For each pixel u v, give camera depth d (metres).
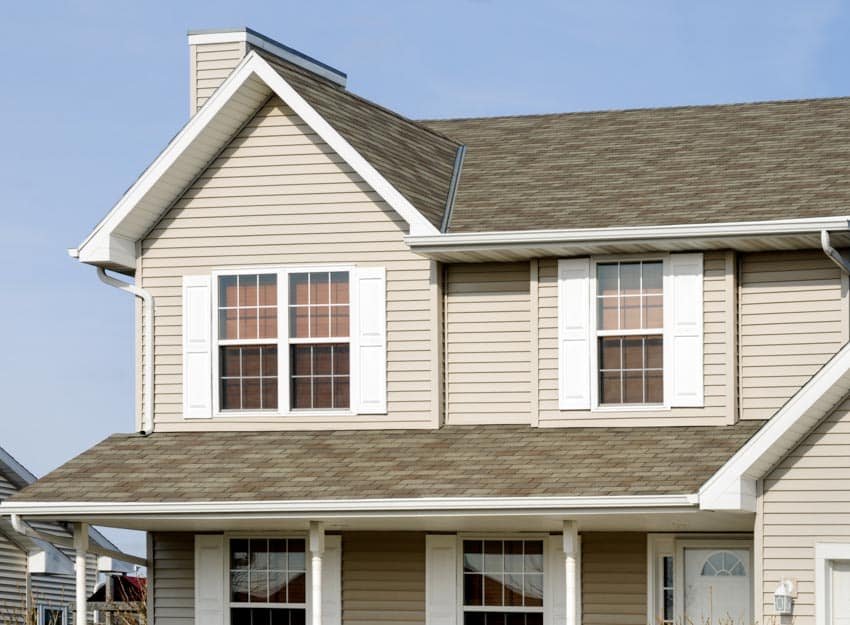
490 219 23.41
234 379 24.00
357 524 22.42
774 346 22.27
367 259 23.56
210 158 24.19
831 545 19.81
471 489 21.05
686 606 22.28
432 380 23.22
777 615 19.94
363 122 24.44
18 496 22.47
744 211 22.28
